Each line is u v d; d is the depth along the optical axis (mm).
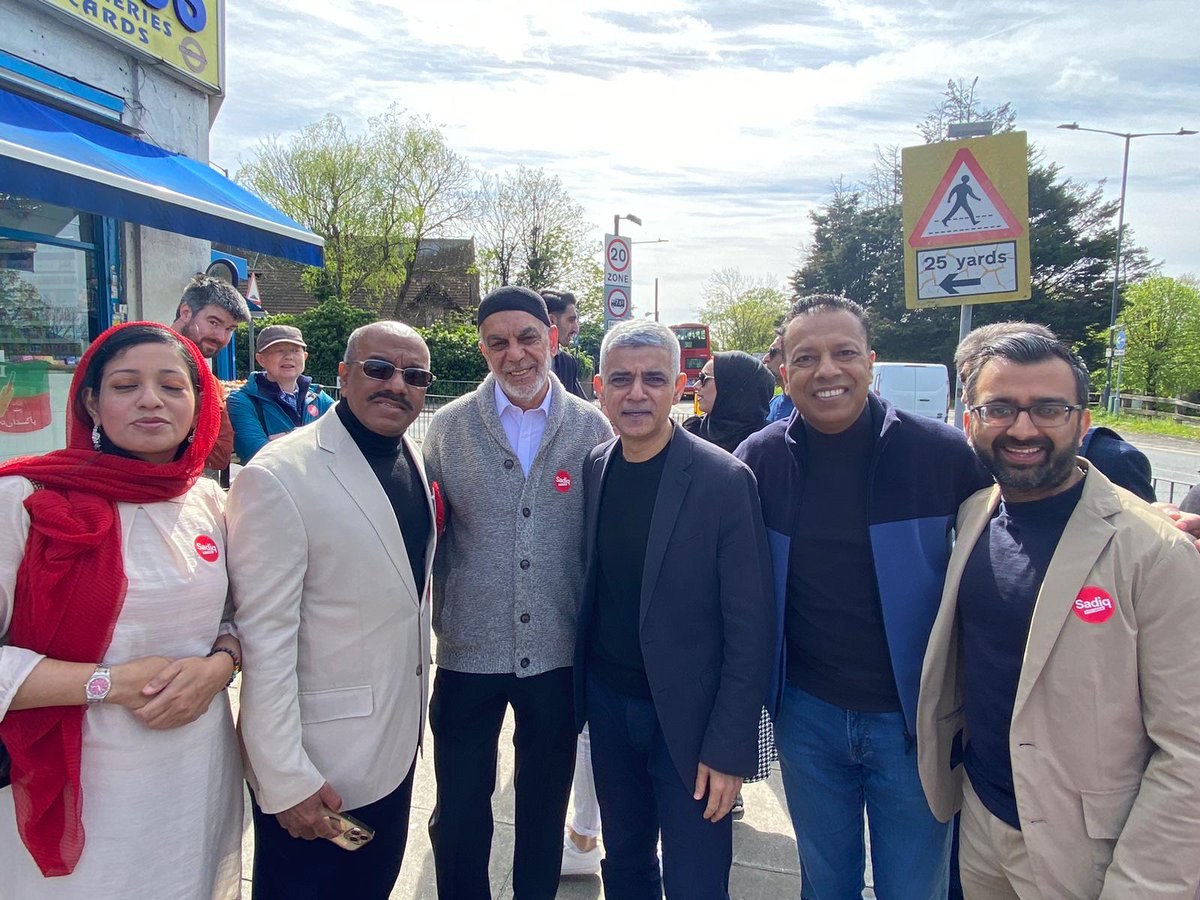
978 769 1767
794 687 2137
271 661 1714
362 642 1880
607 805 2248
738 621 1964
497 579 2307
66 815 1421
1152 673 1470
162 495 1603
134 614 1500
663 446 2143
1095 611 1519
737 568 1981
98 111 4953
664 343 2027
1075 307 32688
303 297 28500
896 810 1994
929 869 1992
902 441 1995
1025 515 1706
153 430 1562
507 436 2404
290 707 1735
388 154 26922
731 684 1954
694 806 2025
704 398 3727
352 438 1978
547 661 2320
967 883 1818
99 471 1521
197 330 3564
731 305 48781
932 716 1838
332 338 19719
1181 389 28391
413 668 2004
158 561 1558
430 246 30062
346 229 26172
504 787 3266
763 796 3252
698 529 2010
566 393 2559
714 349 48125
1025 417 1623
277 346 3867
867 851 2908
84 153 4035
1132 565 1499
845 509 2025
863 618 1986
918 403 13242
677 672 2021
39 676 1389
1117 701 1511
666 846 2076
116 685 1438
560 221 30969
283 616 1750
